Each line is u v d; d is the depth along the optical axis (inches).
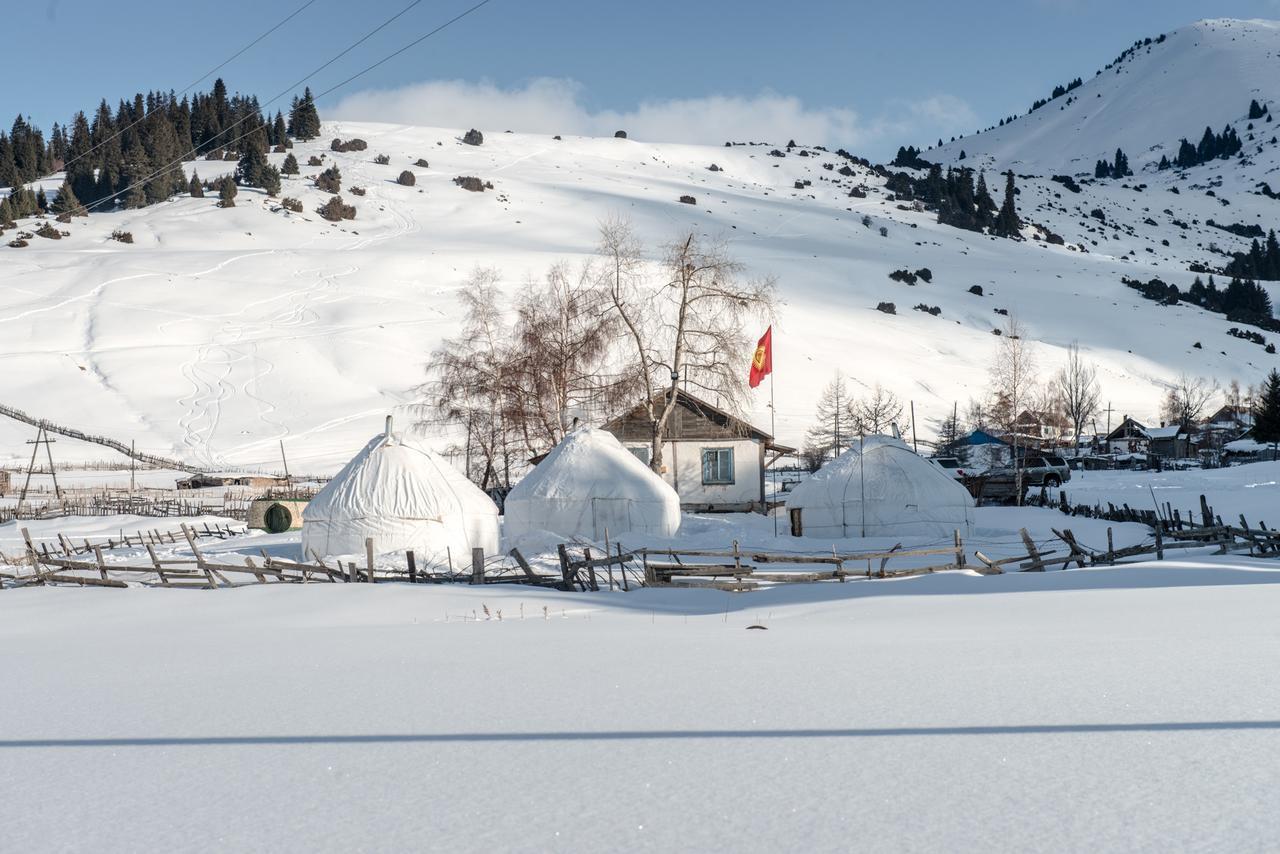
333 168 7170.3
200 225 6023.6
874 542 1198.9
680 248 1684.3
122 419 3336.6
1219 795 177.8
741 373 1780.3
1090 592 591.5
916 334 4950.8
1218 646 354.3
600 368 1732.3
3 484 2586.1
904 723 241.9
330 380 3668.8
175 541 1534.2
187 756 232.4
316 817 181.3
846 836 162.6
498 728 251.1
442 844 164.4
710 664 347.3
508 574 890.7
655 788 193.0
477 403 1727.4
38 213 6417.3
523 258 5270.7
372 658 393.4
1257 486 1815.9
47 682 356.2
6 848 168.7
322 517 1144.8
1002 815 170.4
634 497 1258.0
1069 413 3828.7
